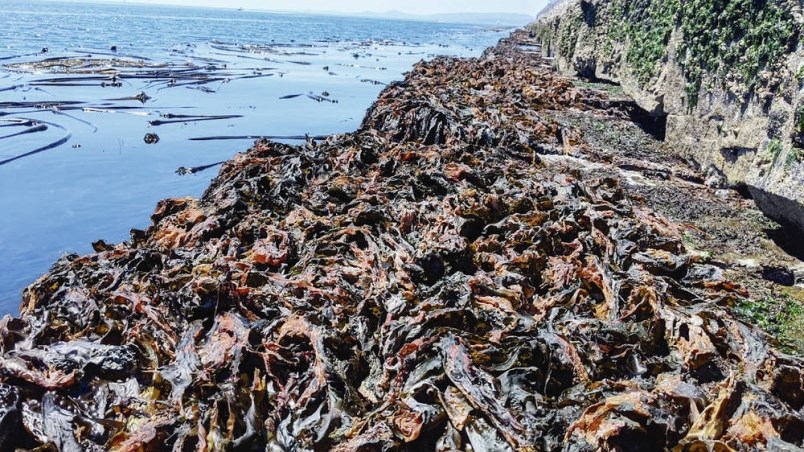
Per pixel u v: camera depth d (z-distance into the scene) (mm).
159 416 5504
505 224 8875
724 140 11641
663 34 16406
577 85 23328
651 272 7656
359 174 12109
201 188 15758
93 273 8523
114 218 13586
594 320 6348
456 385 5289
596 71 24516
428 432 5031
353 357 6195
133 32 84688
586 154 14086
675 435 4621
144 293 7641
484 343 5953
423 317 6348
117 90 29859
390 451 4875
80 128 21297
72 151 18375
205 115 24797
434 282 7641
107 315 7250
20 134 19984
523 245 8344
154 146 19469
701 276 7672
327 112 26672
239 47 62906
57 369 6137
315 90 32969
